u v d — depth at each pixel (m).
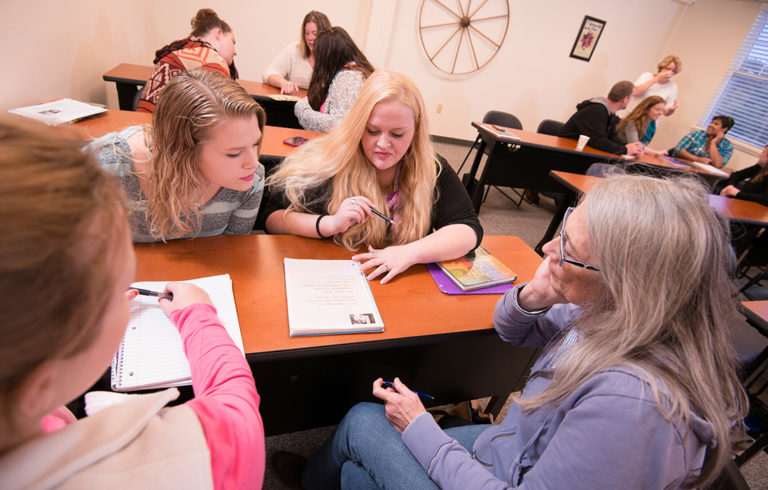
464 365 1.16
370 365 1.03
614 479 0.47
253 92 2.62
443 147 5.17
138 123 1.69
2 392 0.19
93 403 0.44
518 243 1.37
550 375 0.69
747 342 1.44
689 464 0.48
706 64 5.00
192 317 0.62
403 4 4.37
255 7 3.94
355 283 0.97
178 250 0.96
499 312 0.91
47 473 0.22
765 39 4.45
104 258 0.21
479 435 0.85
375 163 1.11
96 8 2.43
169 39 3.90
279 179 1.23
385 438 0.79
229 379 0.47
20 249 0.16
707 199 0.53
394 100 0.99
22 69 1.69
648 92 4.41
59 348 0.20
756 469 1.54
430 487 0.71
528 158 3.23
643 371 0.49
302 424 1.10
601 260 0.55
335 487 0.98
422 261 1.09
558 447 0.52
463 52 4.78
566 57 5.09
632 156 3.37
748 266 3.19
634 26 5.09
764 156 3.58
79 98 2.30
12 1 1.57
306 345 0.77
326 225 1.10
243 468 0.33
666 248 0.50
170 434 0.28
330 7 4.11
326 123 2.08
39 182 0.17
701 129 4.78
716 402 0.48
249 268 0.95
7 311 0.16
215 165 0.82
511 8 4.63
